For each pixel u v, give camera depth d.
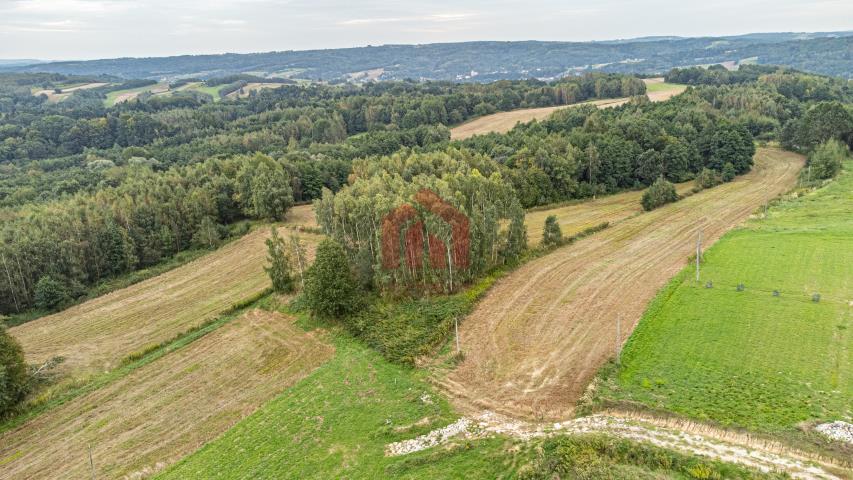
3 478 33.50
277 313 54.19
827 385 33.09
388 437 33.22
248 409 38.78
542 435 31.06
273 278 57.66
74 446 36.09
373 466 30.81
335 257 50.00
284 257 58.06
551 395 35.41
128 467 33.69
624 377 36.31
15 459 35.25
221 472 31.98
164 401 40.66
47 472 33.84
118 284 65.88
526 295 51.44
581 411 33.06
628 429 30.52
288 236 76.75
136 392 42.09
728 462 26.89
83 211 71.38
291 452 32.97
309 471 31.09
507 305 49.62
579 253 62.12
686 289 48.91
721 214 73.38
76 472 33.59
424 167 87.31
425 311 48.75
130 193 80.88
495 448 30.62
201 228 76.94
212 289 62.28
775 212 70.75
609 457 28.30
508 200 67.38
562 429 31.44
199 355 47.19
